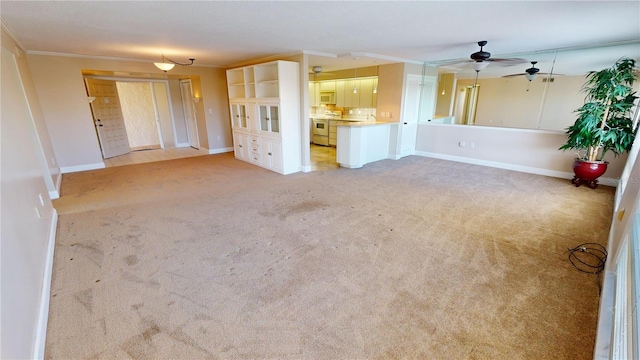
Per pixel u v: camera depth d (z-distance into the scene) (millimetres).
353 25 3203
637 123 4047
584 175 4320
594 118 3967
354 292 2100
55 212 3365
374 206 3697
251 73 5777
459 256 2549
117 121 7207
